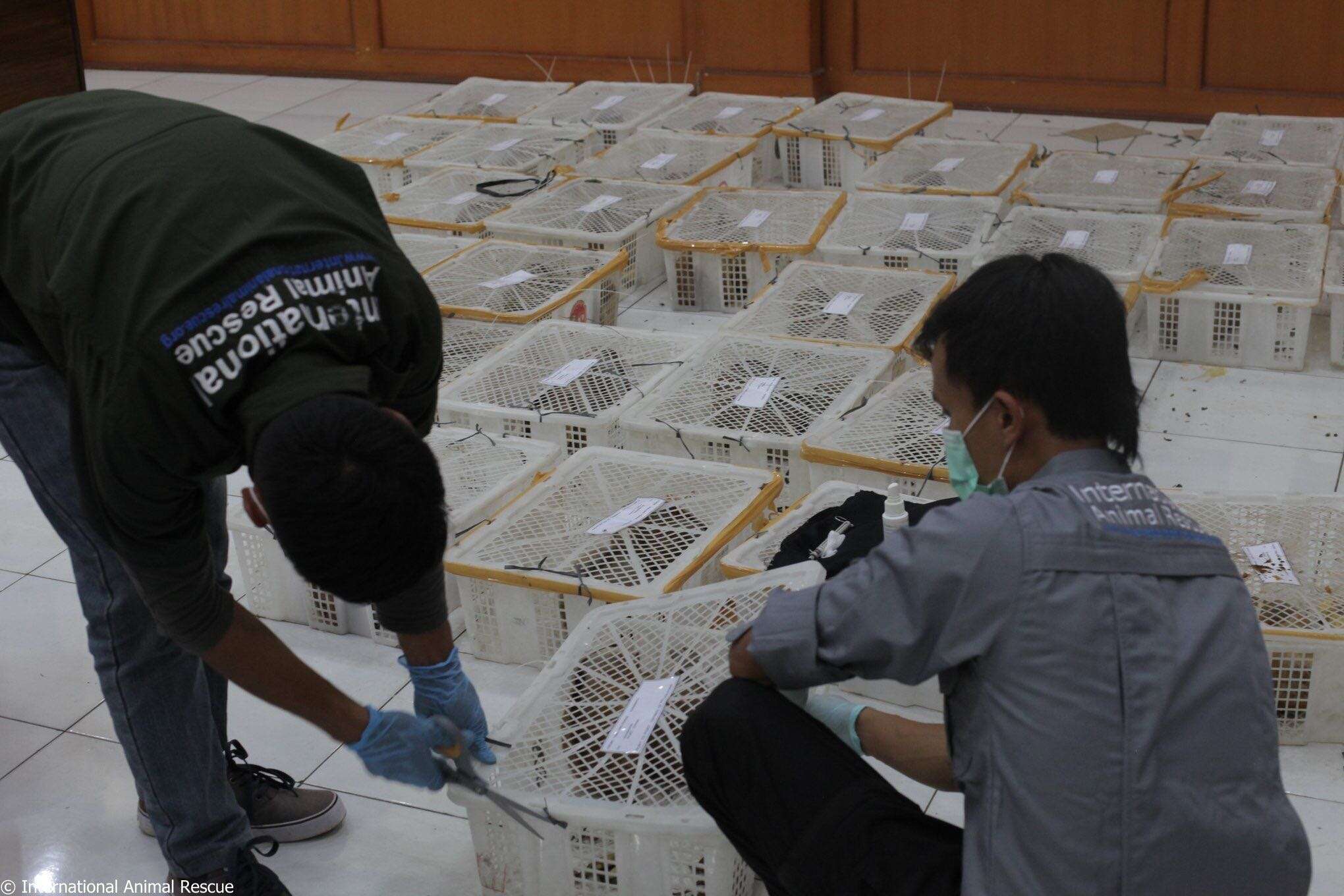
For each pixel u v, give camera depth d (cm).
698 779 151
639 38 669
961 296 128
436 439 285
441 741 167
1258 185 425
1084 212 406
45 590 284
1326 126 494
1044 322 122
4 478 335
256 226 127
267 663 151
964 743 128
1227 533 243
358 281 130
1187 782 119
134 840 212
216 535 188
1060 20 600
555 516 256
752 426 285
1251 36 571
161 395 122
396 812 215
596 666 199
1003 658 121
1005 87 622
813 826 142
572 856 174
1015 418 125
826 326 336
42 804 221
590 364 315
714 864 168
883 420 280
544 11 684
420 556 119
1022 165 462
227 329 122
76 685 252
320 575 117
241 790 206
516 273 375
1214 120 508
